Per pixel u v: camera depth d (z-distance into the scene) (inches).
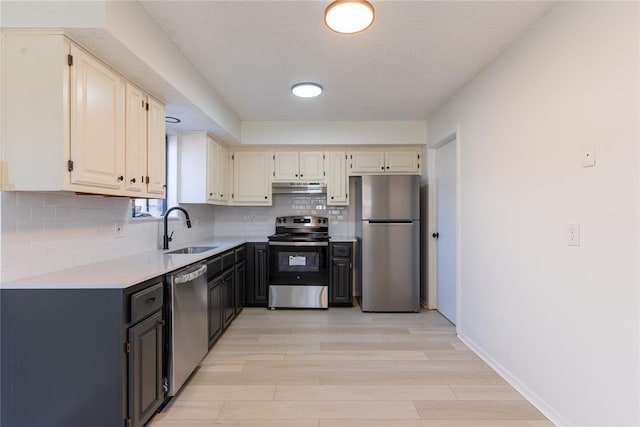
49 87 60.9
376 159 172.2
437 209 157.4
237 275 148.2
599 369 62.5
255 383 90.6
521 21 79.7
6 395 62.3
